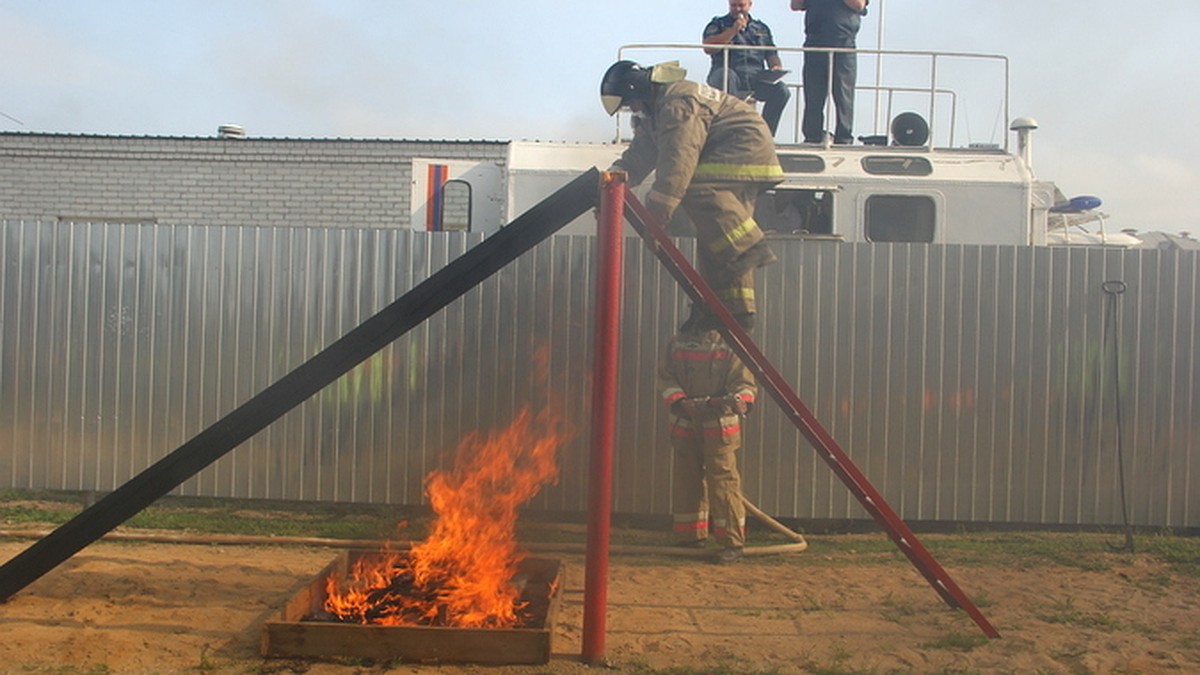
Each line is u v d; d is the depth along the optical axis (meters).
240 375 8.38
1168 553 7.54
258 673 4.75
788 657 5.15
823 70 10.26
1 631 5.21
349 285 8.35
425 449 8.31
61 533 5.20
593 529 4.97
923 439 8.23
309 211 19.66
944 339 8.23
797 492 8.25
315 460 8.34
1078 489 8.23
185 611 5.66
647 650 5.20
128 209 19.73
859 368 8.23
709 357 7.27
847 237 8.94
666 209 6.76
